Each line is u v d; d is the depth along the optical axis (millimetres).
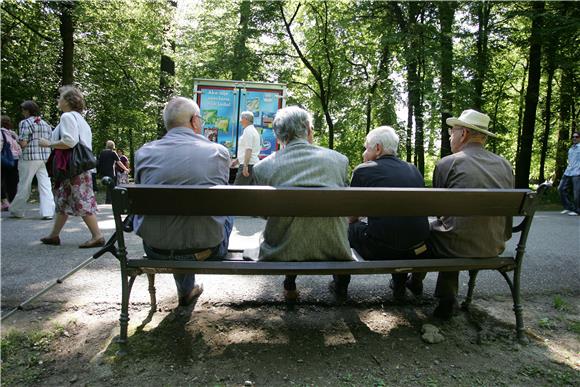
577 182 9289
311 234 2631
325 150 2809
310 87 20219
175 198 2402
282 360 2539
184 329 2863
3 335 2695
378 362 2543
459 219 2814
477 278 4137
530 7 14156
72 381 2270
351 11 16031
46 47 16938
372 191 2479
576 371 2500
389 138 3113
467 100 13484
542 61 15906
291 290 3227
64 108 4641
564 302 3525
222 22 17172
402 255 2975
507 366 2539
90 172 4766
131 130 22797
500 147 21891
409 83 15227
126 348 2557
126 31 18047
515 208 2730
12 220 6586
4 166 7652
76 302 3221
